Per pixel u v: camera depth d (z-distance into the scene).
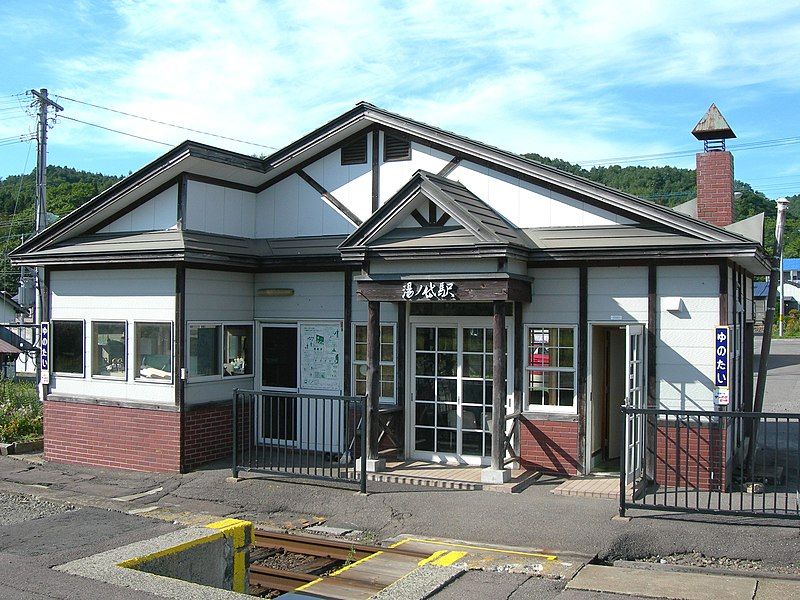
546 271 11.26
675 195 61.69
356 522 9.26
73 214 12.94
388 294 11.06
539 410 11.27
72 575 5.21
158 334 12.14
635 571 7.12
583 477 10.90
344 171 12.89
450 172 12.12
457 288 10.61
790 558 7.48
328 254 12.51
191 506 10.22
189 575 5.80
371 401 11.18
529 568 7.18
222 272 12.70
